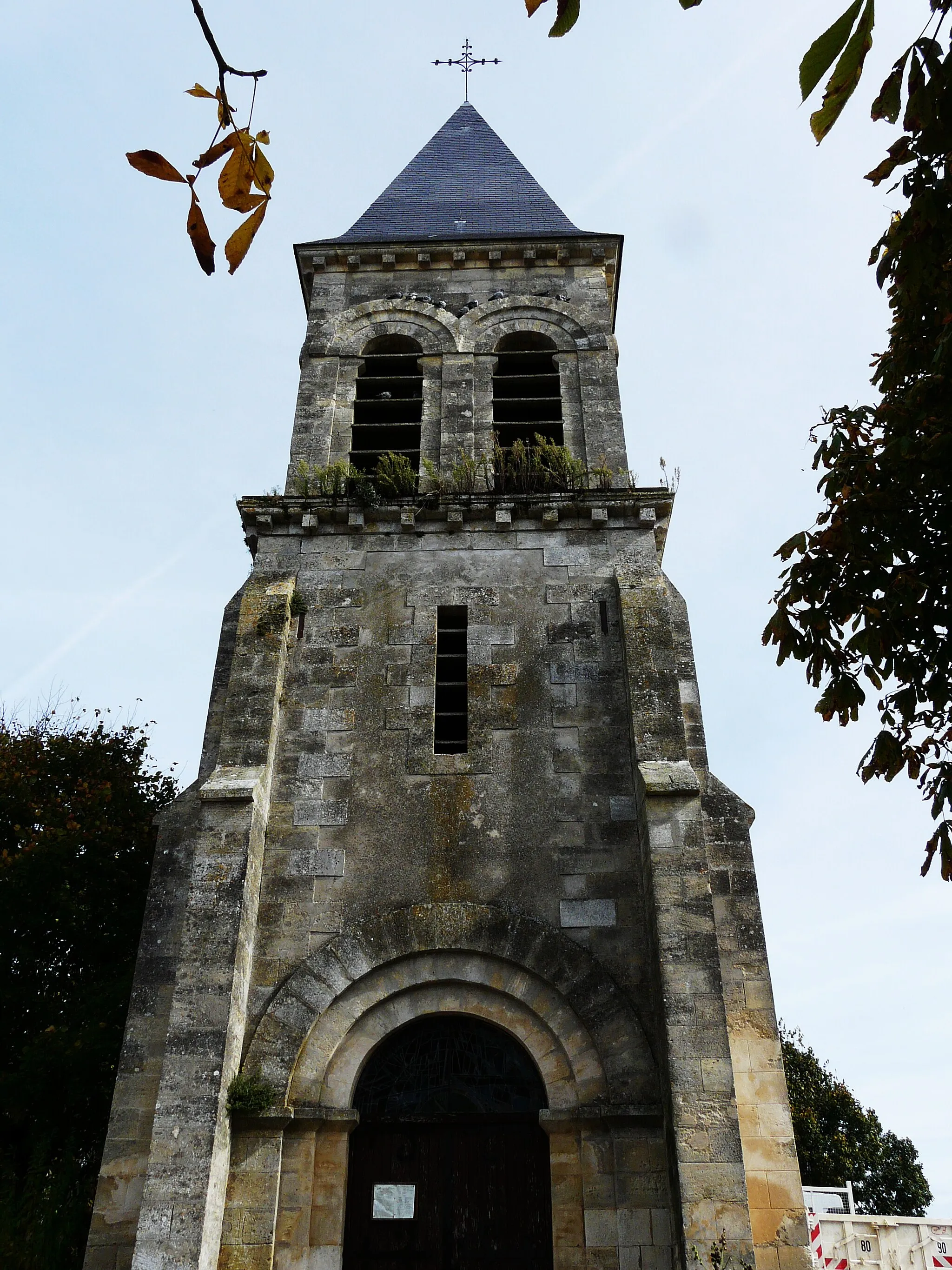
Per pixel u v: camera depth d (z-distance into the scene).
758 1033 11.86
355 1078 11.52
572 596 14.77
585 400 17.81
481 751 13.49
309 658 14.32
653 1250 10.39
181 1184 10.23
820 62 3.42
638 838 12.72
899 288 8.18
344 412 17.73
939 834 8.12
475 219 21.58
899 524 8.47
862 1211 37.53
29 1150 19.41
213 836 12.23
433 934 12.14
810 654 8.63
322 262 19.72
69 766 25.91
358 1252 10.98
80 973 22.56
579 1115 11.02
